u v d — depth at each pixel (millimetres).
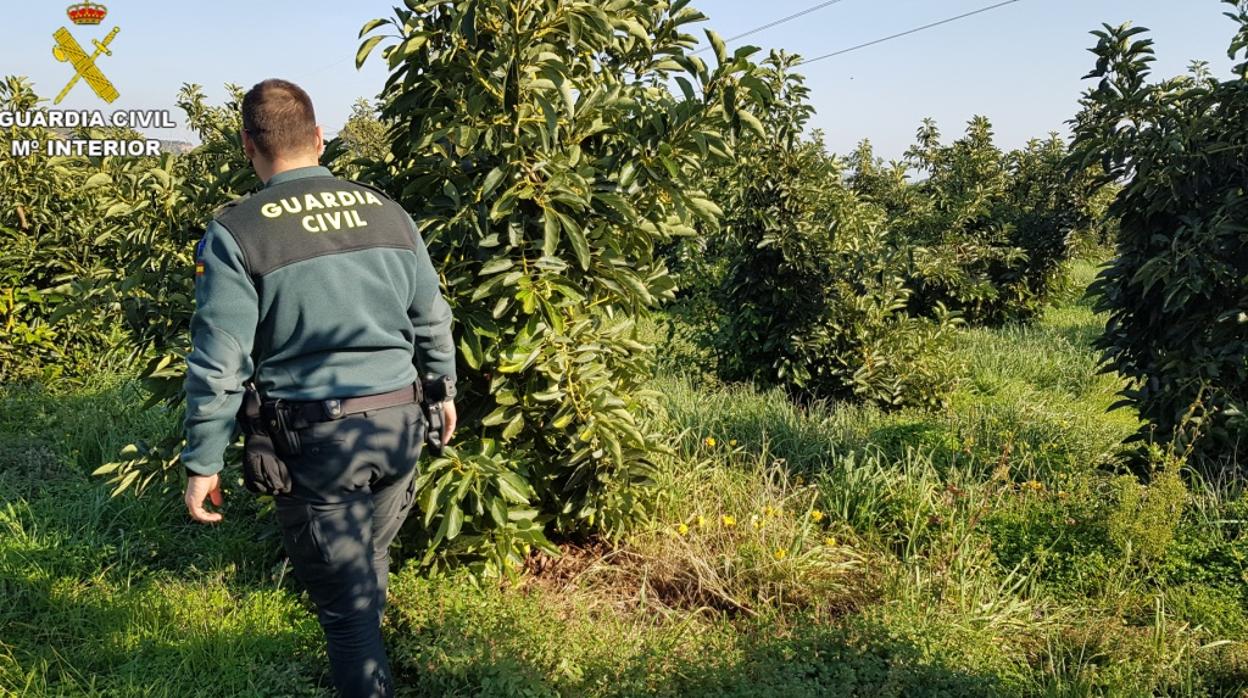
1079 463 4988
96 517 3840
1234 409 4379
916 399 7473
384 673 2342
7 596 3137
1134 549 3754
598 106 3158
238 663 2824
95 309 3500
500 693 2592
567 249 3320
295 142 2295
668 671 2756
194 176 3666
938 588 3518
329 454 2172
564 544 3900
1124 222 4922
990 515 4125
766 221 7215
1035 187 13164
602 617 3305
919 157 14641
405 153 3307
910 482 4473
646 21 3367
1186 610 3414
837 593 3627
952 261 11672
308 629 3066
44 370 6062
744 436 5500
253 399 2184
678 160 3246
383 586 2422
